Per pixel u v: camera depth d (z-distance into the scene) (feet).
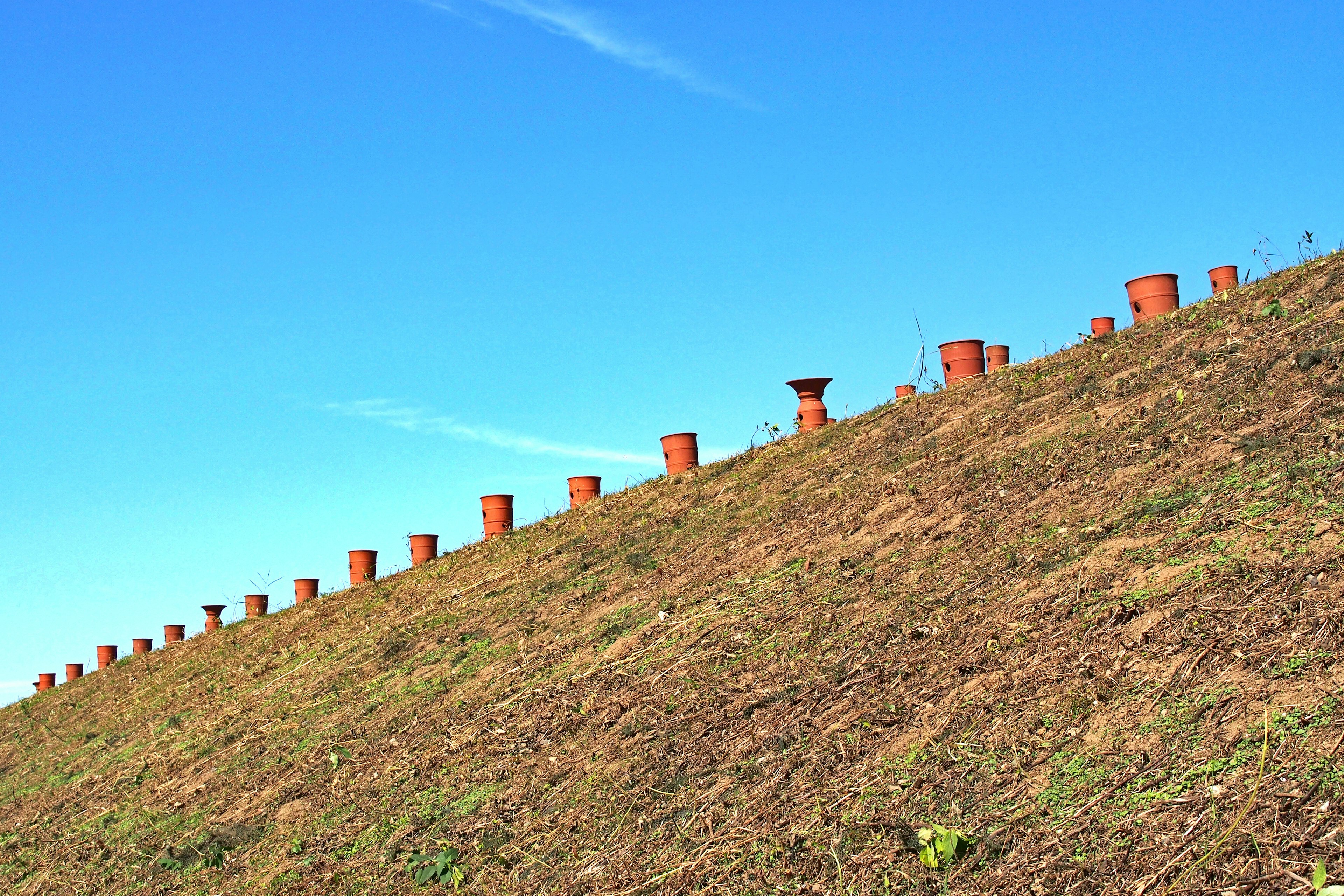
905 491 34.47
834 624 26.30
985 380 46.47
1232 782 14.96
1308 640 16.83
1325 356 27.76
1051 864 15.07
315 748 35.35
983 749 18.39
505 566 53.01
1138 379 34.45
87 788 42.93
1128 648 18.90
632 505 54.80
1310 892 12.71
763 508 41.14
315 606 67.36
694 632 30.25
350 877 24.57
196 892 27.50
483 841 23.41
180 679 60.49
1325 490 20.97
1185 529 22.27
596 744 25.99
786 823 19.04
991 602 23.39
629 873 19.76
